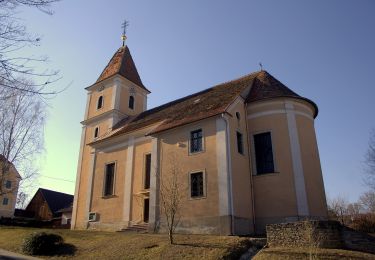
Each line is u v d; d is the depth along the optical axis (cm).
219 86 2850
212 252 1348
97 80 3712
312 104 2273
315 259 1151
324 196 2109
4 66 540
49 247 1673
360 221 2508
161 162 2206
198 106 2417
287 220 1909
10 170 2886
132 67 3775
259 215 2005
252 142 2180
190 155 2072
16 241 1967
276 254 1292
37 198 5544
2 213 5003
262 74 2569
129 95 3541
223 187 1855
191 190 1991
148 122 2727
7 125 2720
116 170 2709
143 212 2369
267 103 2211
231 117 2069
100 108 3459
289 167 2022
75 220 2998
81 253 1617
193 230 1888
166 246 1512
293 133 2100
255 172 2108
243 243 1434
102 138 3080
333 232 1376
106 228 2553
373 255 1229
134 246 1595
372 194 4338
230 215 1784
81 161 3294
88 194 2820
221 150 1942
